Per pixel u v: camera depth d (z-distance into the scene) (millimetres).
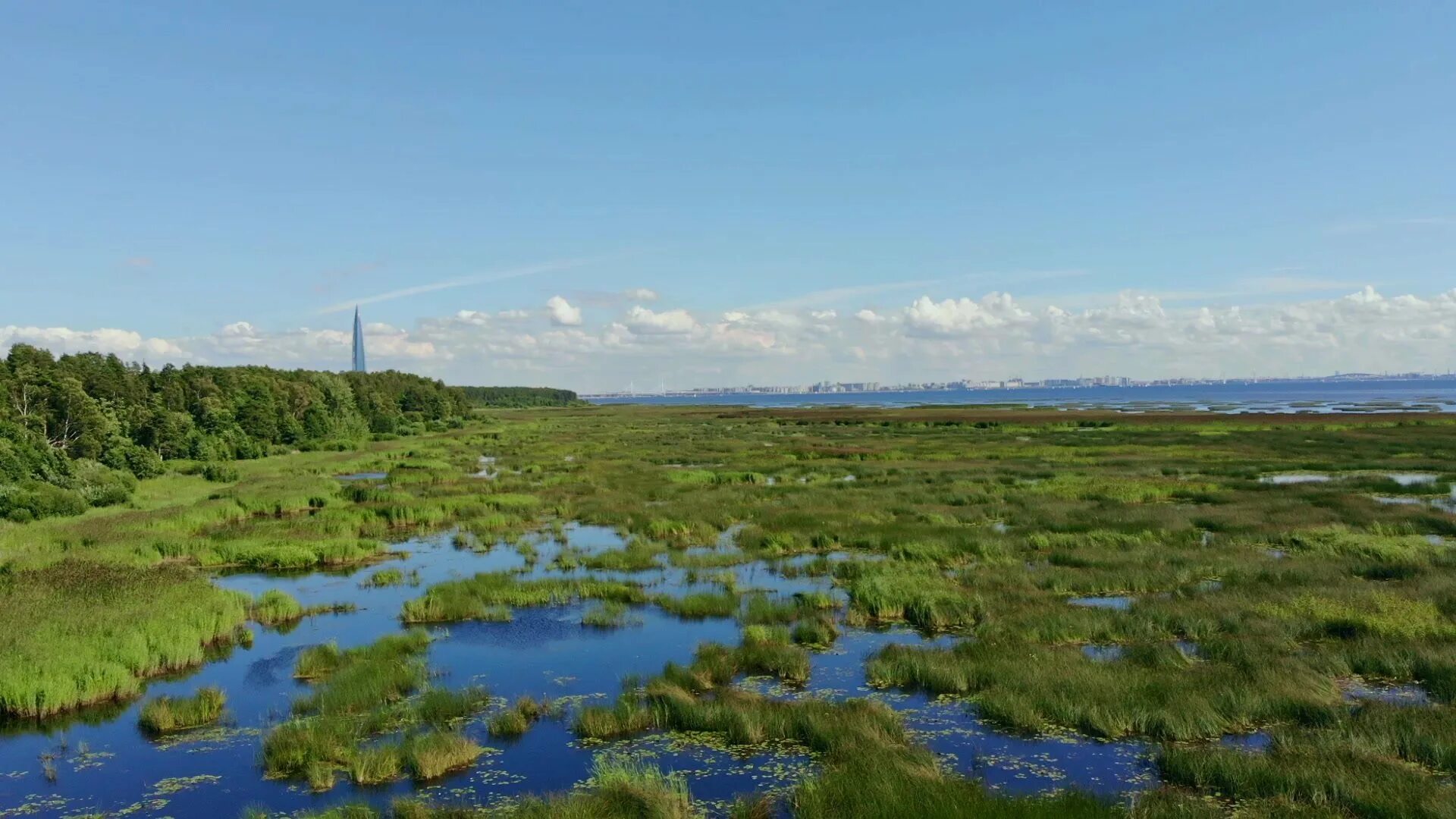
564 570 29594
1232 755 13688
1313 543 29688
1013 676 17688
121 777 14422
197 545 32562
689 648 21125
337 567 31000
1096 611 21984
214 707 17078
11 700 16906
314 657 19891
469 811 12781
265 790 13938
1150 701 16094
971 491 45469
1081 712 15836
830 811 12375
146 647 19688
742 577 28141
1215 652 18953
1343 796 12469
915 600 23453
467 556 32812
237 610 23453
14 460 43594
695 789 13664
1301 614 21219
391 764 14336
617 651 20859
